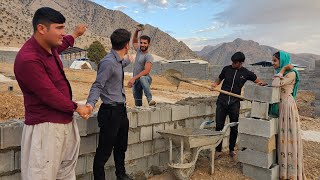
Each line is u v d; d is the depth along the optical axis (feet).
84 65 128.36
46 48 10.25
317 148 25.91
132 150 17.16
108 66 13.52
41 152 10.21
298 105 58.54
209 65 96.53
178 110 19.71
